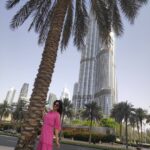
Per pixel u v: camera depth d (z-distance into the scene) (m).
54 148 25.34
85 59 166.38
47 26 14.33
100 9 12.54
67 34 14.84
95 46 163.00
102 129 80.19
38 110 7.49
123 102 72.94
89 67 159.75
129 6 11.91
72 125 84.75
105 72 138.12
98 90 141.88
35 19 14.34
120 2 12.19
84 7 13.95
